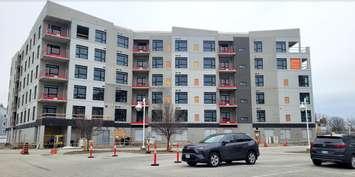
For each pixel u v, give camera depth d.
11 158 24.39
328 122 94.75
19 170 15.62
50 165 18.33
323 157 16.11
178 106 58.03
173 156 25.94
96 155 27.70
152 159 22.56
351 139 16.02
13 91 66.94
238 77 60.53
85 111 50.62
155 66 59.62
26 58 59.81
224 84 61.09
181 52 60.06
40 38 50.50
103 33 54.94
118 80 56.12
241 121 59.16
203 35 61.09
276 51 61.69
